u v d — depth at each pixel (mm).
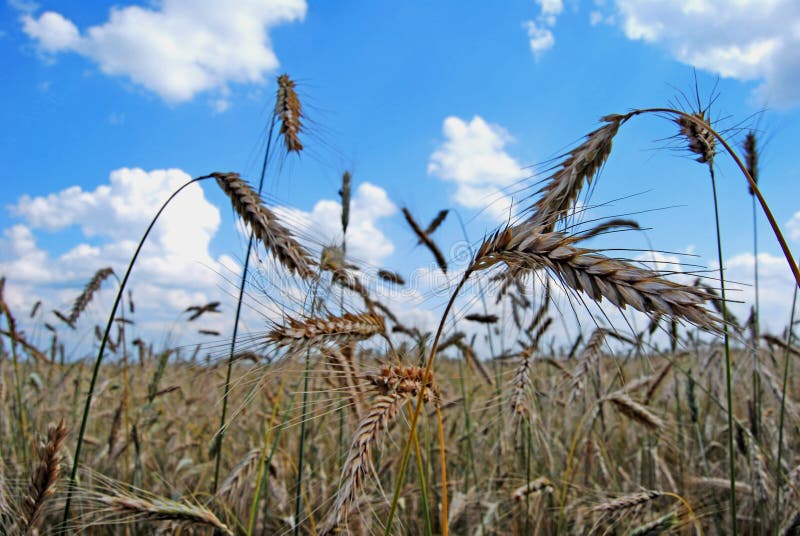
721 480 635
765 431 707
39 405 800
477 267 333
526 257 311
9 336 680
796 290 556
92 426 896
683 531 582
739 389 750
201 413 937
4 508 444
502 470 723
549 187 375
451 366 900
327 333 382
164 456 815
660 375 725
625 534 546
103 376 1011
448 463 763
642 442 749
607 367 797
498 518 631
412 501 671
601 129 375
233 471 561
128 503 440
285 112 606
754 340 661
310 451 705
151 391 777
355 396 391
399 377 383
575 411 712
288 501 603
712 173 450
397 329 520
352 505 346
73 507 538
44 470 428
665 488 689
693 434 775
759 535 646
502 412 612
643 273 282
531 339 668
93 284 806
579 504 615
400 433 652
